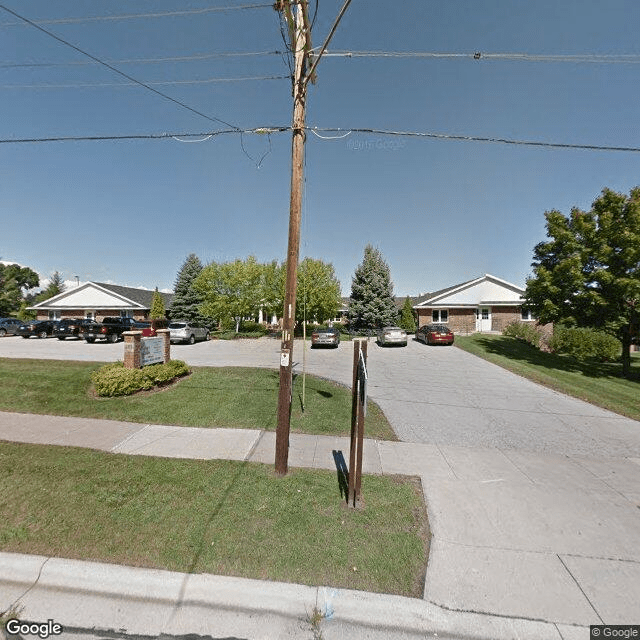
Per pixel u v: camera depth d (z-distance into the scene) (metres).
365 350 3.77
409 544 3.21
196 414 6.97
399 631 2.44
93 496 3.86
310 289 28.22
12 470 4.45
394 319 34.41
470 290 28.45
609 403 8.50
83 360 13.23
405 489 4.20
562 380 11.35
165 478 4.32
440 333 20.44
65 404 7.45
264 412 7.18
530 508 3.86
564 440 6.07
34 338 25.17
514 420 7.15
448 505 3.88
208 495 3.94
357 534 3.33
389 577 2.82
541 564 3.00
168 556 2.97
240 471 4.57
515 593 2.70
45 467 4.55
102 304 35.16
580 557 3.09
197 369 11.79
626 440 6.10
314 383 10.16
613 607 2.59
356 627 2.46
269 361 15.03
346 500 3.92
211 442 5.61
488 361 14.88
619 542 3.30
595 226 12.73
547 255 14.16
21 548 3.05
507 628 2.43
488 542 3.27
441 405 8.19
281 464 4.48
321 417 7.00
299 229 4.64
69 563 2.88
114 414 6.90
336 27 4.24
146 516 3.50
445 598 2.64
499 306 28.09
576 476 4.67
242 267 29.50
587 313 12.72
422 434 6.27
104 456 4.96
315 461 4.97
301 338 28.34
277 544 3.15
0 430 5.98
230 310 29.53
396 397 8.88
